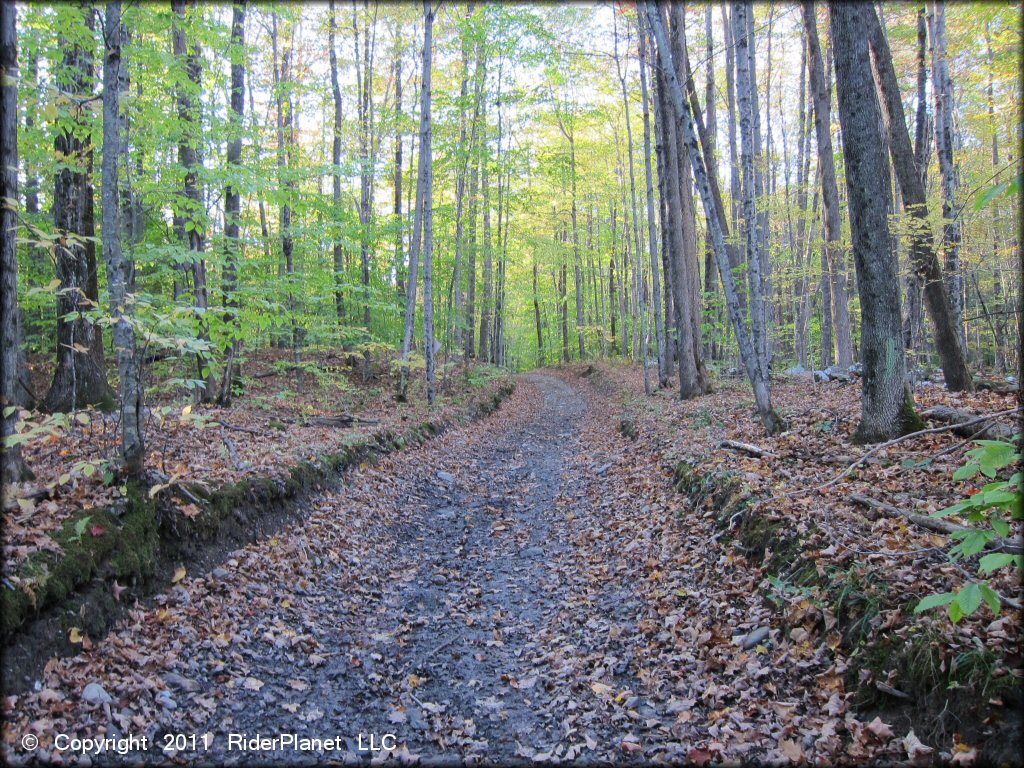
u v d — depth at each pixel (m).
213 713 3.93
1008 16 9.33
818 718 3.54
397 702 4.43
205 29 8.18
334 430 10.41
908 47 16.80
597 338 41.06
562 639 5.34
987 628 3.31
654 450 10.66
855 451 6.82
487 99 17.36
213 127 9.37
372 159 15.73
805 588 4.52
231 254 9.74
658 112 14.97
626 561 6.73
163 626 4.53
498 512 9.42
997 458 2.19
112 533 4.66
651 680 4.44
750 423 9.94
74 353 7.32
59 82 6.65
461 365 23.58
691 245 15.66
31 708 3.40
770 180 24.62
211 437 7.90
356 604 5.98
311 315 13.76
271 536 6.42
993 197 1.90
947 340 9.73
